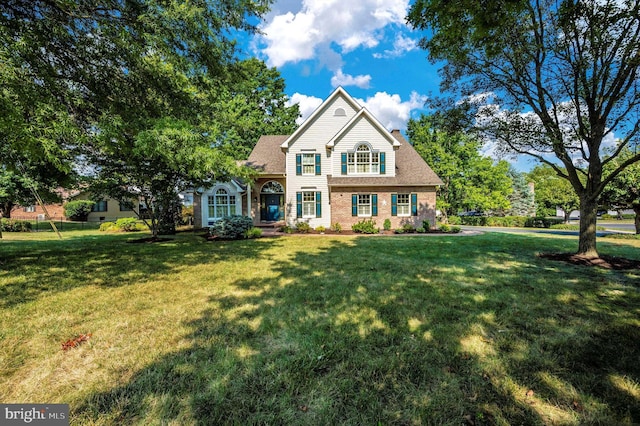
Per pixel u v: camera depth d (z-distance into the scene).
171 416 2.00
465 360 2.70
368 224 15.62
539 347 2.95
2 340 3.04
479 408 2.09
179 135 7.72
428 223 16.08
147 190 11.79
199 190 17.52
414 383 2.36
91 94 6.75
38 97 4.93
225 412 2.04
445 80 8.43
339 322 3.54
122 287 5.06
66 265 6.89
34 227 21.72
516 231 18.61
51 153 5.09
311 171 17.27
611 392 2.27
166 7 6.60
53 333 3.22
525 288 4.99
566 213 27.06
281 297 4.50
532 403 2.15
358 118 16.81
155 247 10.06
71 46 6.07
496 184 24.88
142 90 7.62
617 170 6.82
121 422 1.95
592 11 5.49
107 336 3.16
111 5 6.13
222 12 7.45
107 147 6.64
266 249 9.55
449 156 24.47
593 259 7.42
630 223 28.78
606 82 7.21
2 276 5.80
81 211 28.81
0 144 5.94
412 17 3.99
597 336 3.20
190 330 3.31
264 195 19.50
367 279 5.58
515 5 3.46
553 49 6.89
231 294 4.66
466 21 3.87
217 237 12.92
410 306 4.09
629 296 4.55
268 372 2.49
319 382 2.37
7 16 5.25
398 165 17.89
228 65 8.45
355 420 1.97
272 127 27.50
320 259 7.69
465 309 3.99
